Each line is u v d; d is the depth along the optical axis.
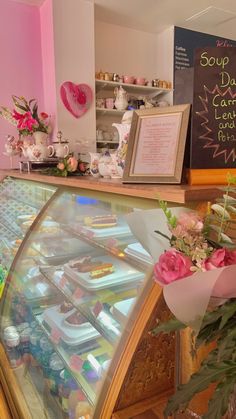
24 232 1.62
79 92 2.70
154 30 3.39
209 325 0.45
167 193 0.65
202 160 0.74
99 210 1.16
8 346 1.26
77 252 1.26
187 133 0.76
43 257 1.40
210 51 0.72
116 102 2.97
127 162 0.86
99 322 0.93
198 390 0.43
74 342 1.00
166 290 0.42
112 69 3.28
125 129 1.03
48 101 2.76
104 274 1.03
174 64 3.34
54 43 2.58
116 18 3.09
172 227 0.49
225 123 0.75
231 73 0.73
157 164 0.80
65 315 1.14
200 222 0.48
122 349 0.65
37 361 1.13
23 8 2.67
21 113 2.44
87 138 2.79
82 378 0.90
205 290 0.42
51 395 0.99
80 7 2.66
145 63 3.48
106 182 0.95
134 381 0.63
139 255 0.88
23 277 1.46
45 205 1.54
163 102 3.33
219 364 0.42
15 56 2.69
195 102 0.73
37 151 1.96
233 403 0.48
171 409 0.45
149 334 0.62
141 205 0.88
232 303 0.44
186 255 0.46
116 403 0.62
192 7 2.91
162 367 0.65
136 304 0.67
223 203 0.51
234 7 2.93
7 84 2.69
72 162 1.43
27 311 1.33
